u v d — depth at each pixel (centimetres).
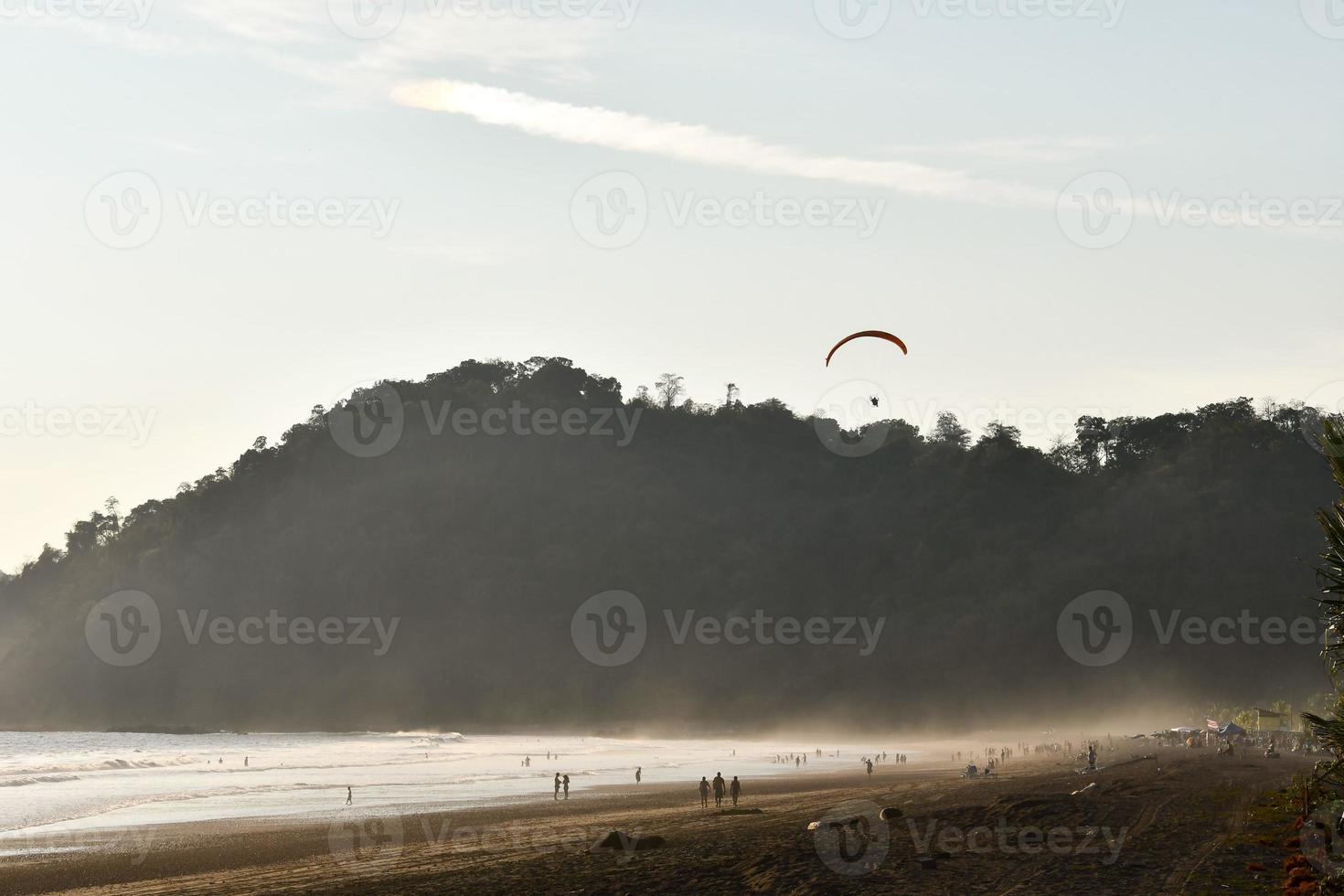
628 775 7531
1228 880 1884
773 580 19012
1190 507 17962
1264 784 3494
